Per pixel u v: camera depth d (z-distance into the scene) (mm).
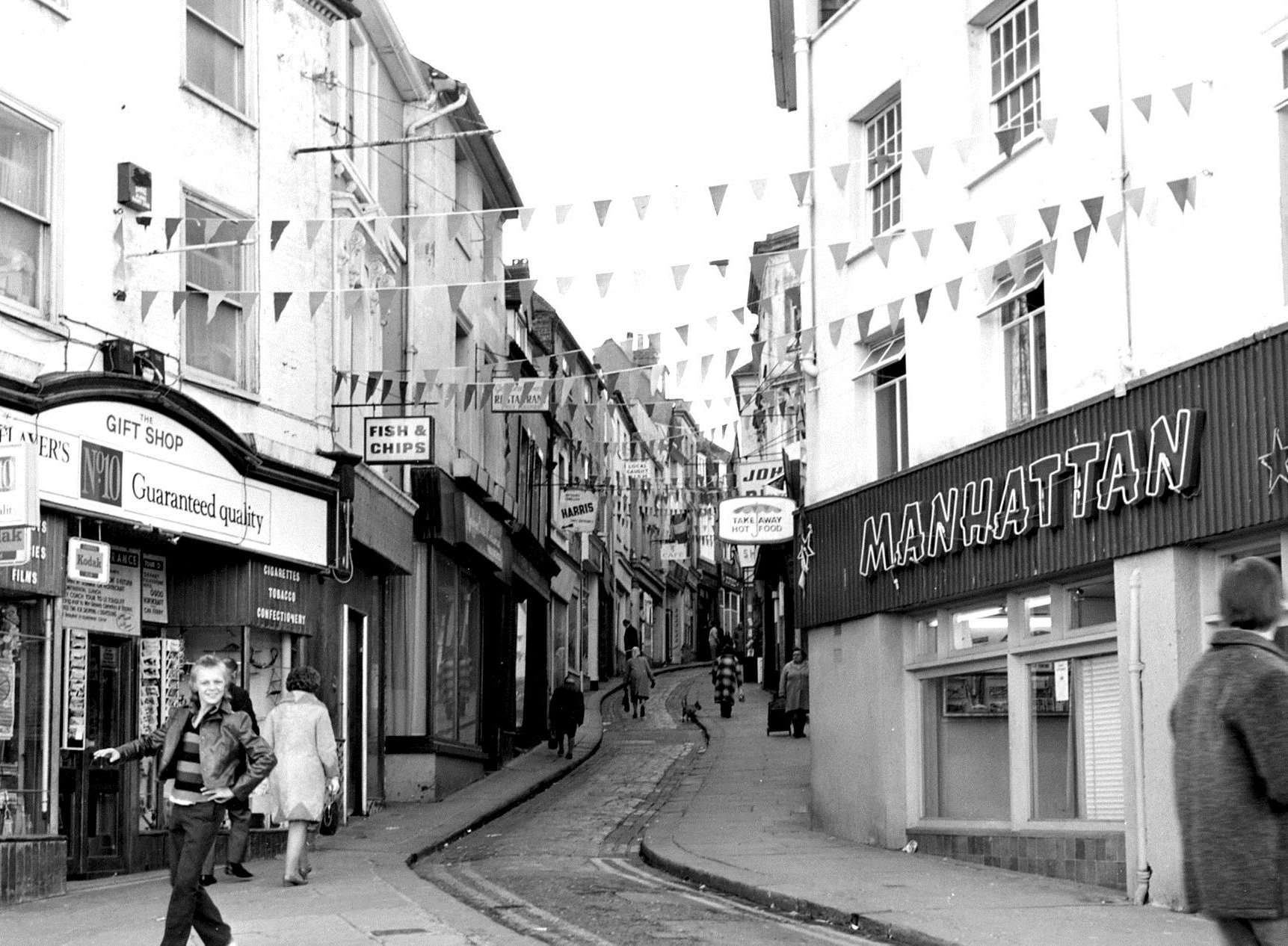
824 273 19297
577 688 31594
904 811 17094
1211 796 5785
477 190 29625
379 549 21266
